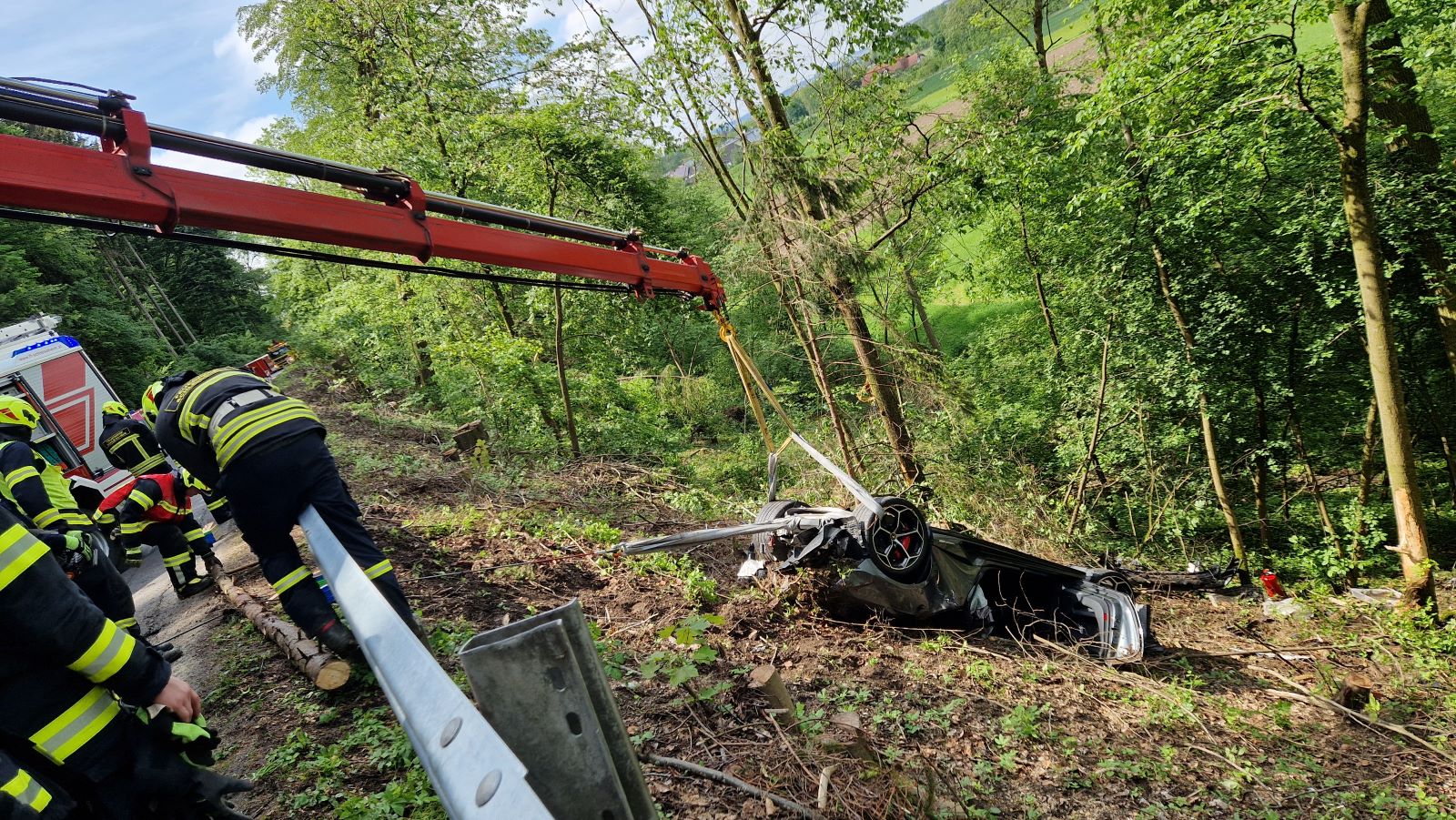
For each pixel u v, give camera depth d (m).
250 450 3.49
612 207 16.42
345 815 2.81
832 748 3.49
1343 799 4.48
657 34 13.05
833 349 15.62
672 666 4.02
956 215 14.46
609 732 1.20
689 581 5.81
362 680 3.94
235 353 33.62
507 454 13.43
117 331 25.95
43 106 2.78
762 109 14.15
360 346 24.11
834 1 13.18
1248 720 5.49
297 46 22.41
